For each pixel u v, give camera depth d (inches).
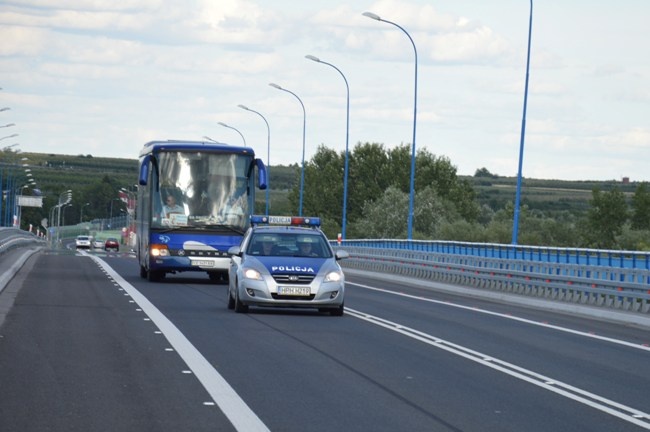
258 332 965.8
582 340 1026.7
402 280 2324.1
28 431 478.9
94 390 601.9
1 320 1005.2
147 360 740.0
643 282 1347.2
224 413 536.7
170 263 1717.5
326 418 534.0
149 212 1731.1
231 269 1229.7
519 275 1717.5
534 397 634.8
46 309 1146.7
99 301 1293.1
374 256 2731.3
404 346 892.0
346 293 1711.4
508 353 874.1
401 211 5900.6
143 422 507.5
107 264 2581.2
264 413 541.3
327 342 900.0
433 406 585.0
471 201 7062.0
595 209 6102.4
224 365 724.7
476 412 570.6
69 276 1892.2
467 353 858.1
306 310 1257.4
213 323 1040.8
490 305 1542.8
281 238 1227.2
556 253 1652.3
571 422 551.2
